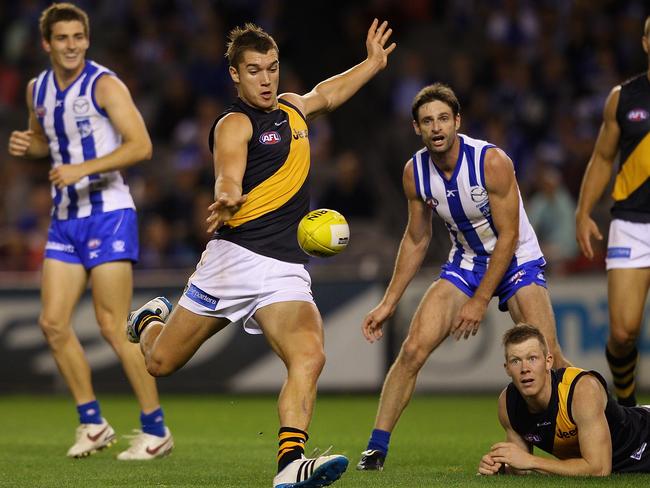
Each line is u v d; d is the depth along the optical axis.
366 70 20.19
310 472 15.62
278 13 62.19
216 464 21.89
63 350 23.50
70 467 21.52
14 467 21.55
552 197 43.81
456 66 55.66
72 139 23.66
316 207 48.16
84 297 41.88
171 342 17.69
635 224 23.17
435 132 19.78
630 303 23.22
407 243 21.14
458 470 20.36
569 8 57.59
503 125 52.81
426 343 20.50
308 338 16.62
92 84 23.39
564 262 40.91
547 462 18.14
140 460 22.83
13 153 24.17
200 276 17.39
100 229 23.34
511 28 57.16
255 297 16.98
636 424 18.75
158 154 55.50
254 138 16.95
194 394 41.81
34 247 44.66
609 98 23.33
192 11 61.75
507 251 20.08
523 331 18.05
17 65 61.97
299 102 18.47
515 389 18.70
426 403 37.84
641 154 22.92
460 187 20.27
